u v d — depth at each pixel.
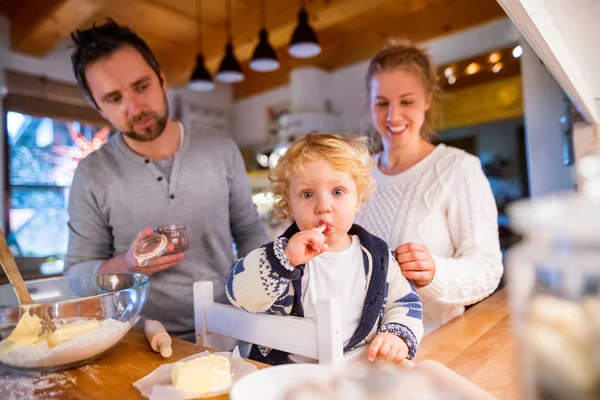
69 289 0.87
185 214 1.25
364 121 1.44
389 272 0.80
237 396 0.41
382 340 0.68
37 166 3.64
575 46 0.83
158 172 1.23
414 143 1.23
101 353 0.68
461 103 2.98
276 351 0.75
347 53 4.00
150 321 0.83
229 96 5.28
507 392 0.55
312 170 0.75
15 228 3.51
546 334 0.29
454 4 3.17
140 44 1.19
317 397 0.30
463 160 1.13
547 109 1.69
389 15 3.48
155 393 0.54
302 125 3.91
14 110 3.46
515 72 2.75
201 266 1.25
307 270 0.78
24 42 3.38
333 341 0.62
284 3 3.26
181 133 1.32
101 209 1.21
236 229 1.47
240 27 3.55
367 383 0.30
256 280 0.69
